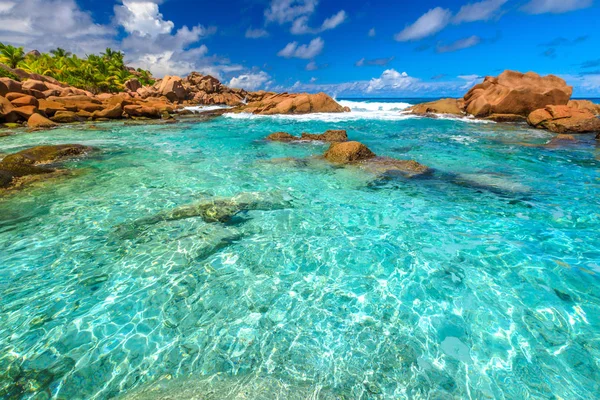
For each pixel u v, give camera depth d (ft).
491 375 9.38
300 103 96.17
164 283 13.85
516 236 17.49
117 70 191.11
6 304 12.47
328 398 8.70
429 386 9.07
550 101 71.05
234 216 20.47
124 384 9.18
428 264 15.08
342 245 16.94
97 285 13.70
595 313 11.72
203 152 40.45
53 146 37.27
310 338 10.92
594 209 20.77
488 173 29.35
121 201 22.98
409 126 65.26
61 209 21.45
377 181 27.22
